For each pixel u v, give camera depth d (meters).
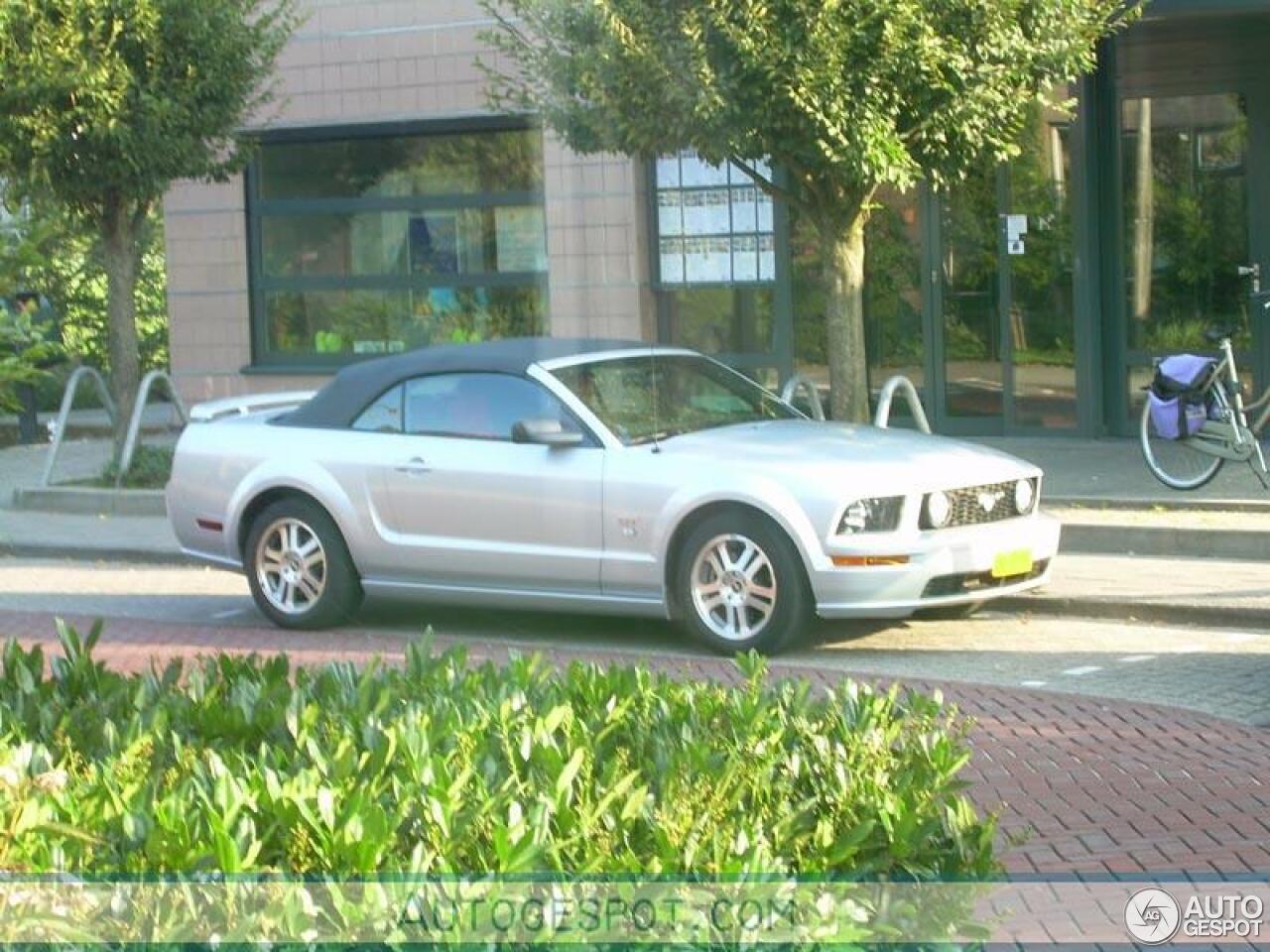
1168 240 16.56
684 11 12.41
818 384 17.52
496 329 18.88
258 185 19.81
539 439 10.29
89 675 5.07
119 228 16.41
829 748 4.39
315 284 19.70
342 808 3.70
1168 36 16.31
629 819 3.84
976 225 17.03
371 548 10.92
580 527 10.30
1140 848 6.38
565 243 18.14
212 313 20.12
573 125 13.64
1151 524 12.80
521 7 13.45
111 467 16.81
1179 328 16.59
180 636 10.97
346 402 11.21
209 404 11.99
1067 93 16.48
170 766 4.35
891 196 17.23
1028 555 10.27
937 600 9.95
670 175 17.77
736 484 9.89
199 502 11.51
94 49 14.10
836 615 9.83
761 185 13.59
